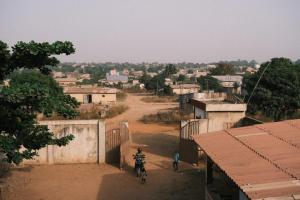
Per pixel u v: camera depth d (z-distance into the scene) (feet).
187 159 67.41
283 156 33.01
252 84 126.52
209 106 73.15
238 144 39.09
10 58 31.96
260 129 44.65
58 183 54.85
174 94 258.16
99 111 138.21
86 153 65.46
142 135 95.20
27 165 63.67
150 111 156.46
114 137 65.82
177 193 50.67
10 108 31.78
